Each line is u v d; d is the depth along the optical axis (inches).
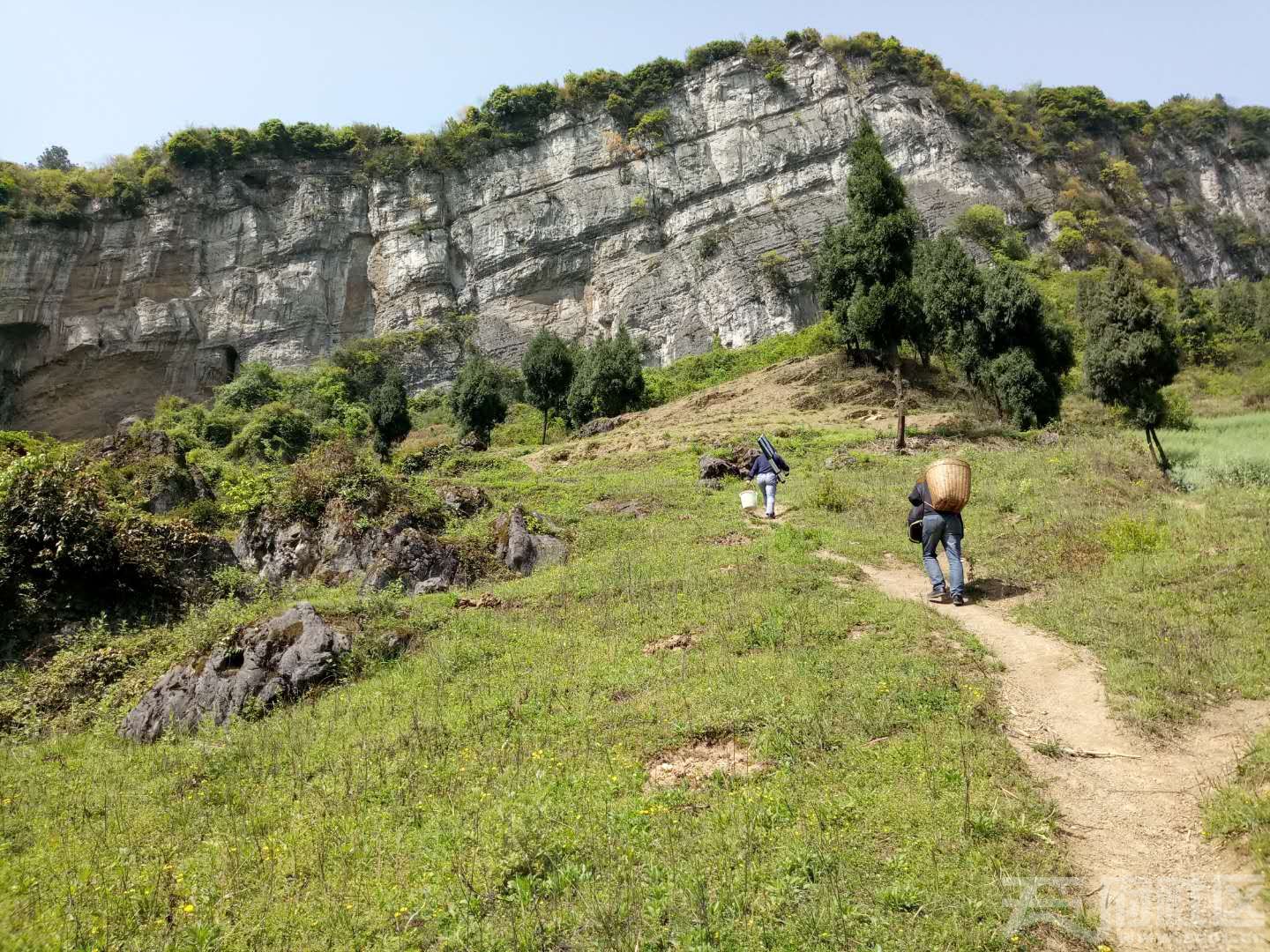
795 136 3376.0
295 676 383.6
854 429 1198.9
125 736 382.3
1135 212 3634.4
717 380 2166.6
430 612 448.1
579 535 629.0
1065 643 354.6
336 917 205.2
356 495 596.4
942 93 3481.8
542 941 186.7
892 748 259.6
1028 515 555.2
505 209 3385.8
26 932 205.8
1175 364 811.4
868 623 381.1
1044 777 251.1
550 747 290.0
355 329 3336.6
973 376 1237.7
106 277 3115.2
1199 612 363.6
